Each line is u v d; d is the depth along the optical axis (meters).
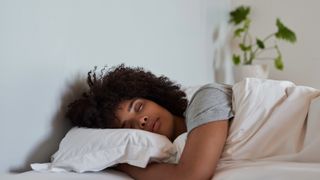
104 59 1.61
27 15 1.23
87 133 1.24
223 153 1.12
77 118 1.35
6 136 1.17
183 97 1.48
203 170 1.02
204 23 2.61
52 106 1.35
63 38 1.38
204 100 1.15
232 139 1.11
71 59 1.42
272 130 1.09
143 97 1.35
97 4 1.56
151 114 1.29
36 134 1.28
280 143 1.08
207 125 1.08
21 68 1.21
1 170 1.16
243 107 1.13
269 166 0.95
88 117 1.31
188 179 1.02
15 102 1.19
